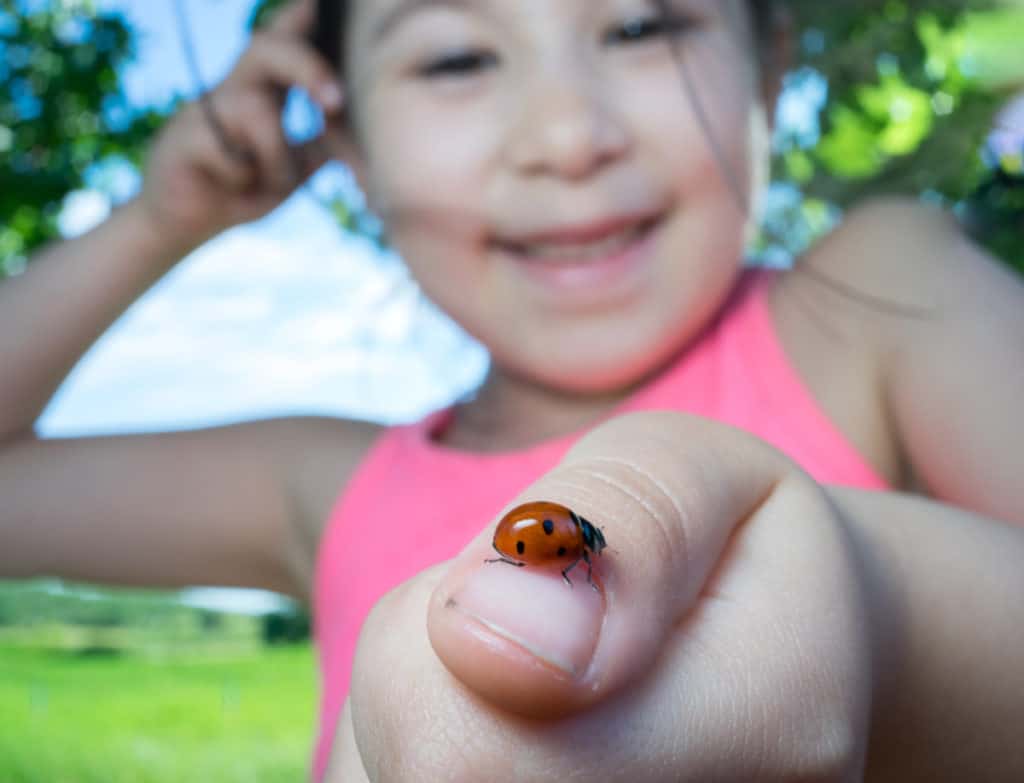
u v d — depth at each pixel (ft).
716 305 0.74
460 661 0.19
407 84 0.78
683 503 0.23
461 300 0.79
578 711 0.19
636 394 0.76
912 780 0.33
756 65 0.82
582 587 0.20
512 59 0.73
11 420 1.05
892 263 0.67
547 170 0.71
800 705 0.22
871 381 0.66
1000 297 0.61
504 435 0.85
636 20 0.71
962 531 0.35
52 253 1.10
